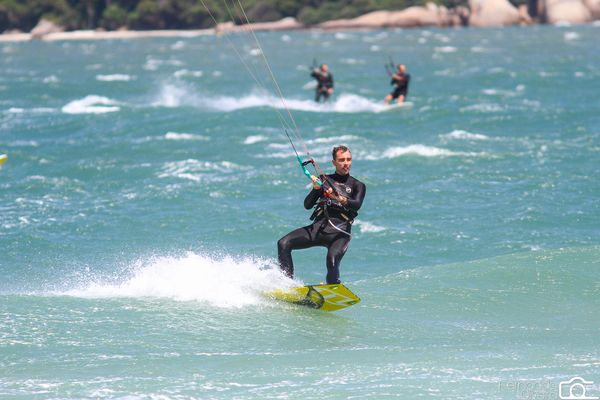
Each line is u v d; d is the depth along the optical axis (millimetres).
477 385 23266
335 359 25734
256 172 69812
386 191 62562
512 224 52844
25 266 44125
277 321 29844
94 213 56875
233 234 51875
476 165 71125
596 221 53188
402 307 31984
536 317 30625
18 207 58750
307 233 31781
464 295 33281
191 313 30359
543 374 24156
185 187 64312
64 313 30031
